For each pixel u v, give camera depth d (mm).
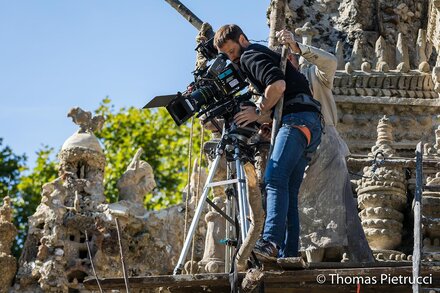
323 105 11414
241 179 9672
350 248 11281
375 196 12422
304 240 11383
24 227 29406
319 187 11422
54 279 13930
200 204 9766
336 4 15000
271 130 10195
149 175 14844
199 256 14383
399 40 14281
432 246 12234
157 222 14453
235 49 9961
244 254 9219
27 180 30906
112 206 14336
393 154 12688
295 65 10680
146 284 9570
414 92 13938
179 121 9969
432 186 10305
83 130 14875
